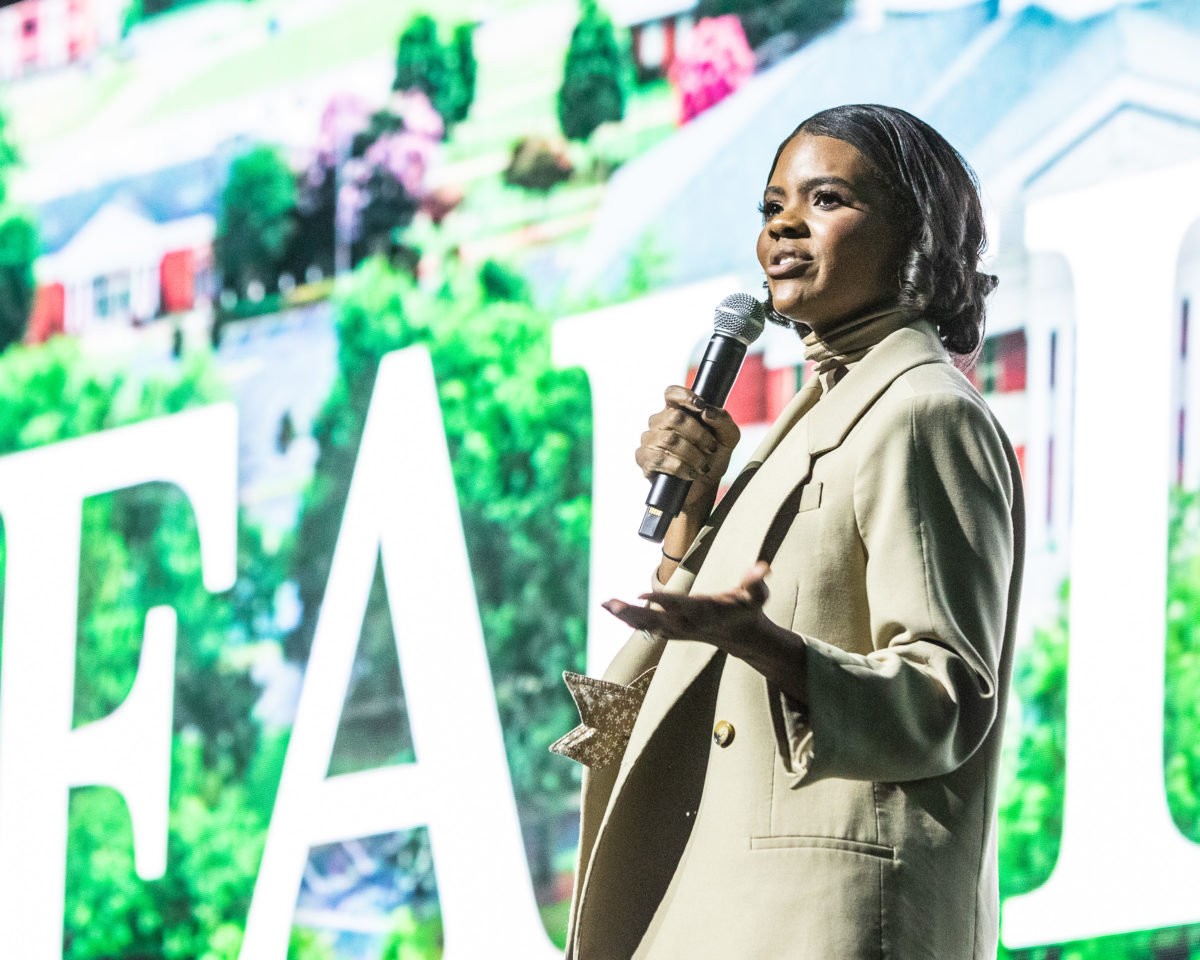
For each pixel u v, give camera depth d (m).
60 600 11.25
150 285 11.51
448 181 10.23
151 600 11.11
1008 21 8.05
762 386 8.43
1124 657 7.24
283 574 10.55
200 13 11.55
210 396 11.07
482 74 10.17
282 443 10.71
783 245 3.08
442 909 8.98
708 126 9.16
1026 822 7.52
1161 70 7.58
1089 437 7.47
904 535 2.71
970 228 3.22
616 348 9.18
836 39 8.66
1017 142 7.94
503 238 9.93
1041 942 7.29
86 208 11.87
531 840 9.10
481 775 9.06
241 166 11.20
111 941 10.69
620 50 9.59
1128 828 7.12
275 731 10.41
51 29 12.18
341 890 9.55
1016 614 3.04
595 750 3.14
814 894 2.66
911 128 3.13
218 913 10.38
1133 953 7.09
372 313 10.43
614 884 2.96
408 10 10.59
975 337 3.26
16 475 11.61
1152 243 7.45
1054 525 7.63
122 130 11.79
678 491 3.31
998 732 2.95
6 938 10.75
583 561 9.30
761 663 2.42
